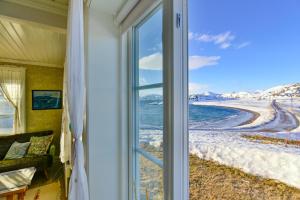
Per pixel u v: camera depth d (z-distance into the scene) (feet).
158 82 3.44
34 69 14.24
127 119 4.46
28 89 13.99
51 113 14.92
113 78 4.39
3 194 6.46
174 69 2.61
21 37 8.11
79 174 3.66
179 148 2.62
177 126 2.61
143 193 3.99
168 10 2.64
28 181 7.47
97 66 4.24
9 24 6.63
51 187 10.03
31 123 14.05
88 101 4.16
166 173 2.70
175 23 2.61
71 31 3.54
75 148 3.68
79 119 3.65
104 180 4.31
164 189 2.75
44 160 11.09
